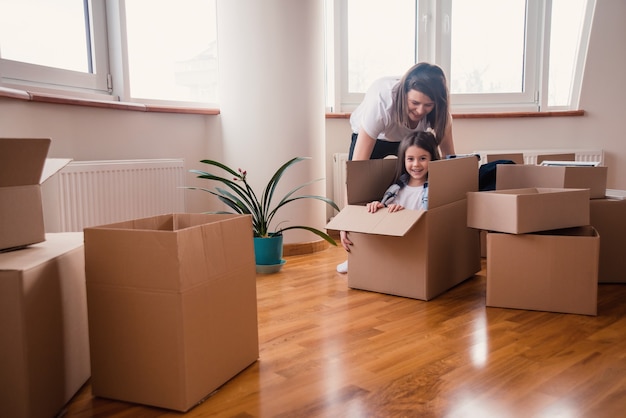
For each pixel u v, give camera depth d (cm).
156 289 130
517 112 405
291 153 321
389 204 251
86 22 290
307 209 330
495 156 335
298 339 183
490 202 212
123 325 136
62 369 135
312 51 322
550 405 134
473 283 254
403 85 274
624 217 247
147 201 289
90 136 274
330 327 195
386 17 403
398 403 137
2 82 240
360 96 404
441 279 235
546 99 418
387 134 281
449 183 237
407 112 276
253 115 319
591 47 406
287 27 313
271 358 167
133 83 318
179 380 132
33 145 132
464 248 255
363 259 243
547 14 407
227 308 148
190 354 133
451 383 148
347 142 396
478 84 420
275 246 280
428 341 179
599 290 239
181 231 128
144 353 134
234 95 322
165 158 316
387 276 236
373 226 221
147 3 320
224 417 131
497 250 211
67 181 242
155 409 136
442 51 408
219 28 322
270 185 286
